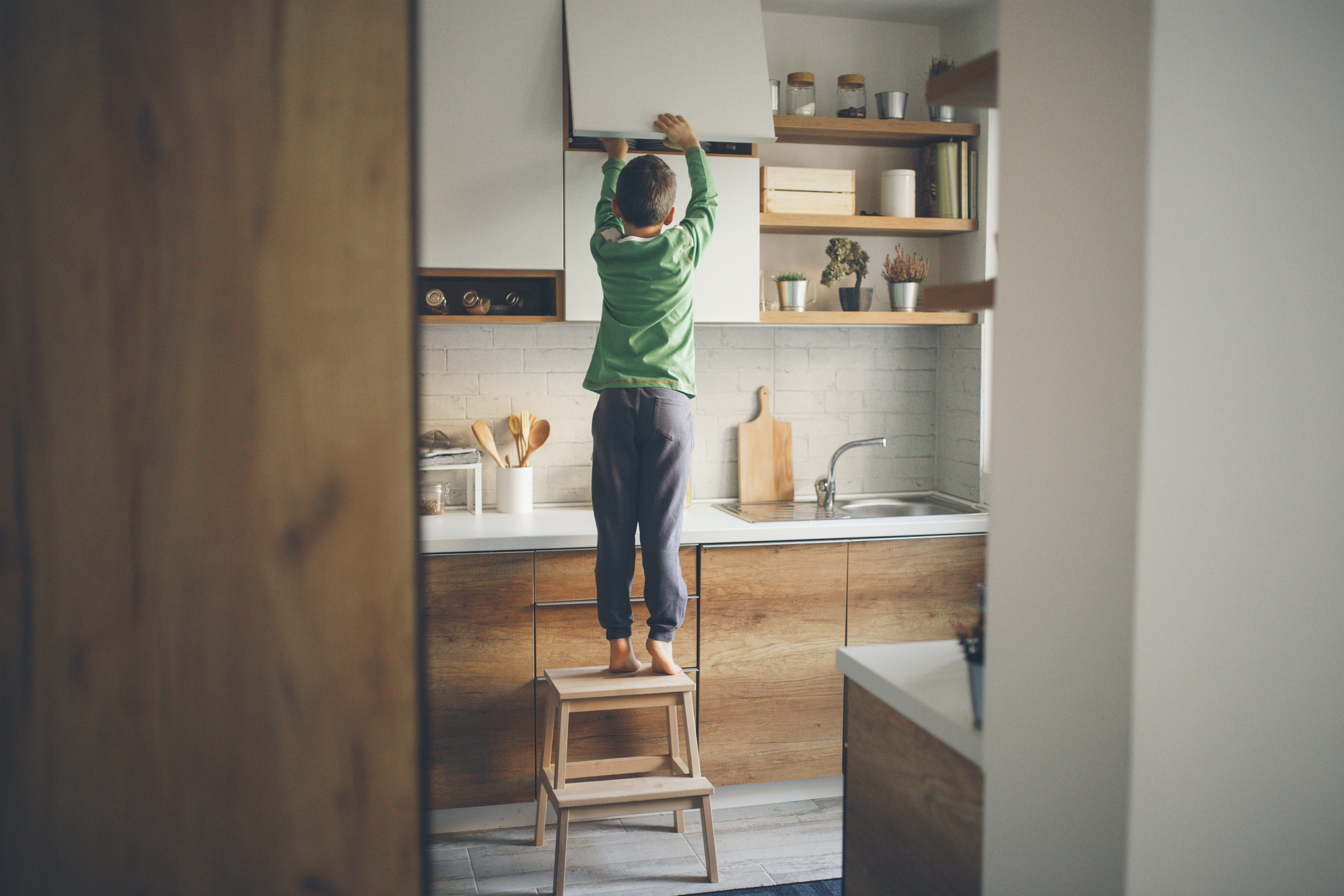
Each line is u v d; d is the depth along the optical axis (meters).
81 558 0.80
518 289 3.28
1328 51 0.86
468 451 3.15
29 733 0.80
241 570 0.82
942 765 1.23
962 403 3.50
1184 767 0.86
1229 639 0.86
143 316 0.79
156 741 0.82
